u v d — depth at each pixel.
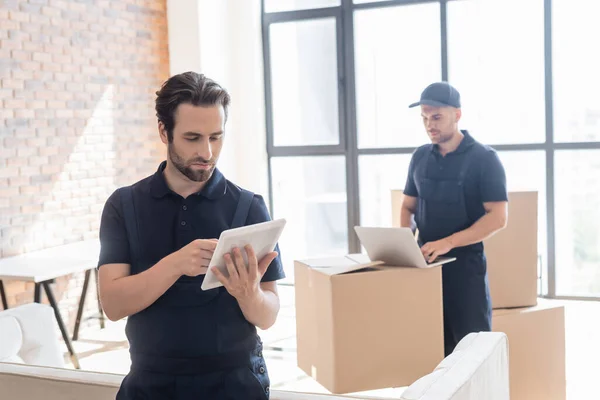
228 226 1.59
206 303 1.52
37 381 1.93
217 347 1.52
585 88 5.69
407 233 2.77
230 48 6.46
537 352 3.40
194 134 1.47
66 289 5.27
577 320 5.26
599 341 4.75
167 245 1.56
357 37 6.29
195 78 1.49
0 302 4.76
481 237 2.95
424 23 6.07
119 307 1.49
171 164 1.55
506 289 3.47
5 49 4.74
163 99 1.48
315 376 3.02
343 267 2.91
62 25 5.18
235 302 1.54
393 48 6.20
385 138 6.32
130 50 5.84
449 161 3.08
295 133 6.59
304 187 6.62
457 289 3.03
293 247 6.72
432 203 3.11
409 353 2.89
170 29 6.22
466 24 5.95
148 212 1.57
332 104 6.43
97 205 5.55
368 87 6.31
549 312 3.41
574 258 5.87
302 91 6.51
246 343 1.56
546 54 5.72
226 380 1.51
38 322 2.60
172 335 1.51
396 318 2.87
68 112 5.27
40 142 5.04
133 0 5.84
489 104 5.96
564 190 5.83
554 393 3.44
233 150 6.51
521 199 3.45
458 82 6.03
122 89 5.78
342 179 6.49
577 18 5.66
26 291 4.93
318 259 3.18
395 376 2.89
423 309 2.89
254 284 1.46
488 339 2.05
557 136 5.80
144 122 6.04
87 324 5.46
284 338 5.08
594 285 5.85
